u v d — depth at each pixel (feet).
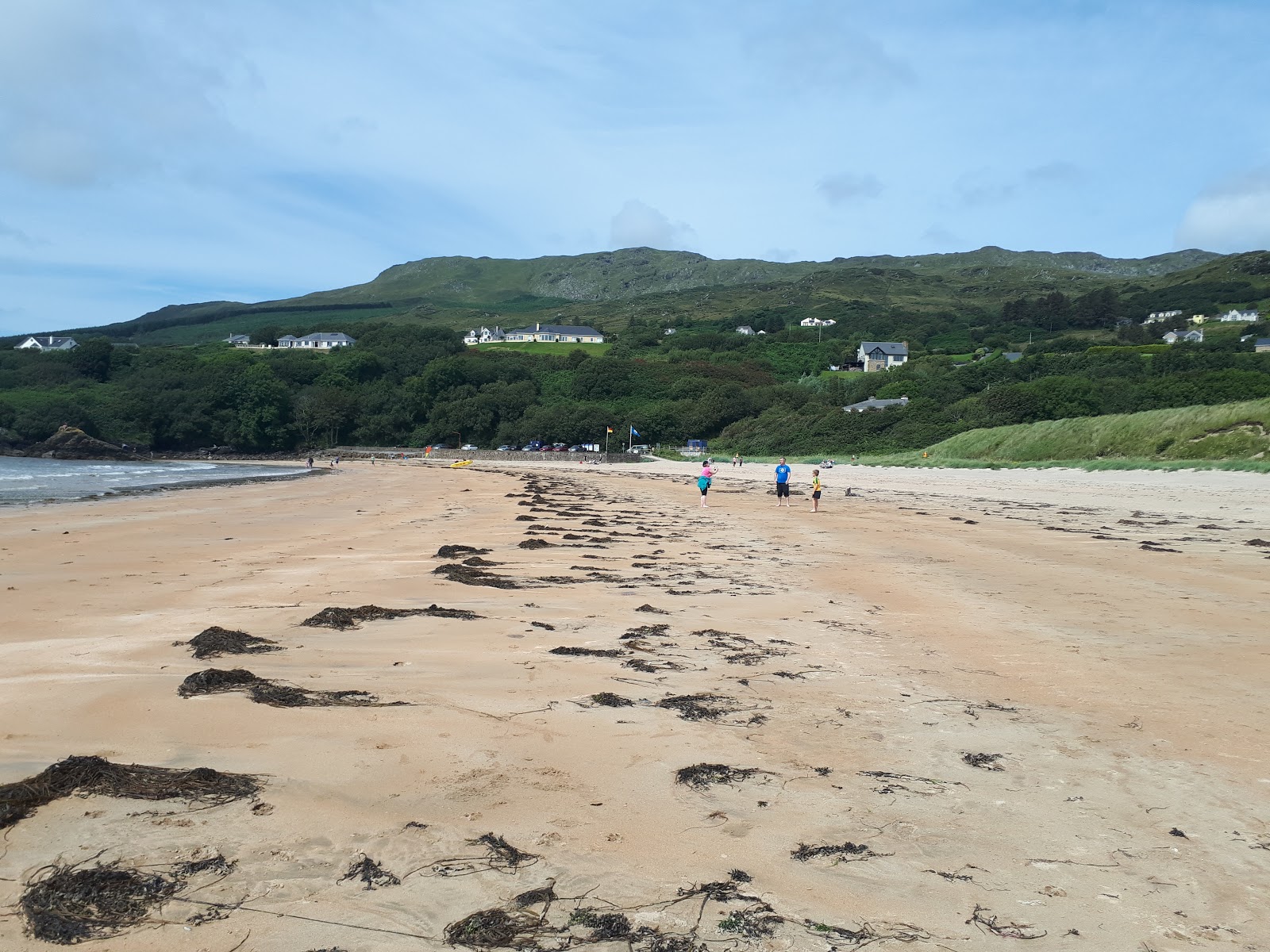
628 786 16.39
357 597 36.42
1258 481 97.66
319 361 380.37
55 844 13.23
